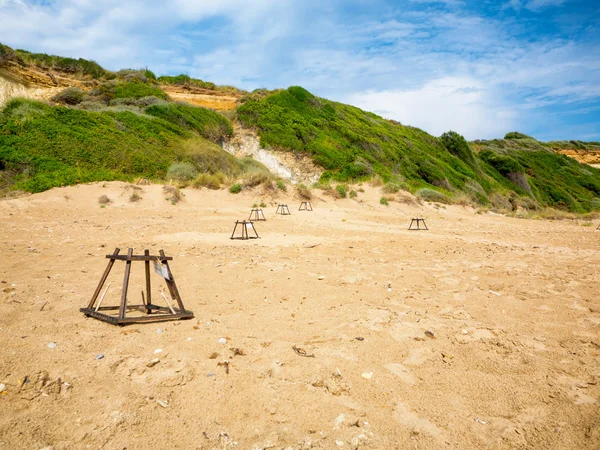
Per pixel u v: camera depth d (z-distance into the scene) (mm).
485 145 68062
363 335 4609
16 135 20719
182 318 4973
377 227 16297
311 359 3975
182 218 16344
